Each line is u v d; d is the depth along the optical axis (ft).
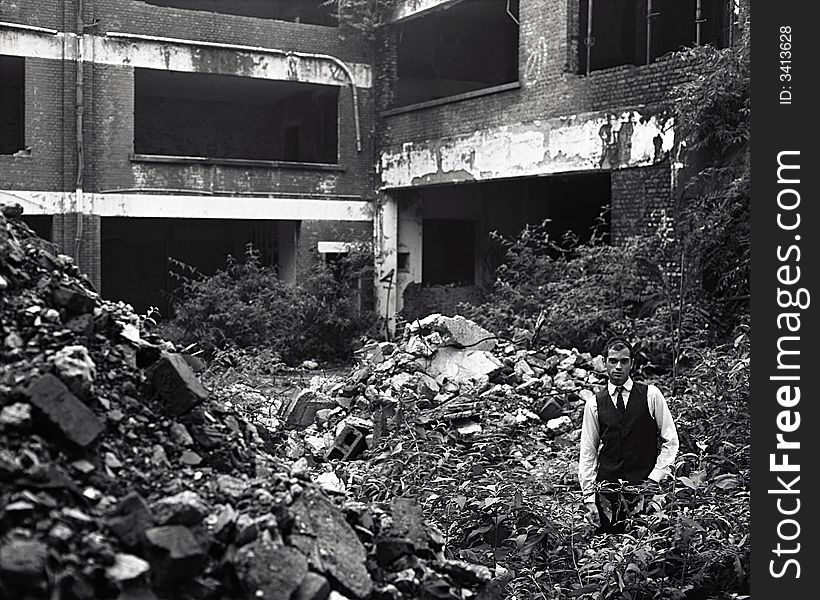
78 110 60.34
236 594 11.36
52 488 11.16
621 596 18.06
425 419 30.86
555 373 37.22
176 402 14.47
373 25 70.03
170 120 77.82
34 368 12.87
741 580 18.45
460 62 79.77
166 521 11.41
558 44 54.44
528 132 56.90
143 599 10.51
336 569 12.45
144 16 62.69
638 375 36.42
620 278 46.62
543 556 20.06
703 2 60.34
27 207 59.31
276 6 81.20
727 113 43.21
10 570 9.35
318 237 70.28
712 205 43.70
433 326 37.35
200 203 65.31
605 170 51.19
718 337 42.06
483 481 22.49
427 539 14.90
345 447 30.83
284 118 81.30
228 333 63.10
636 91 49.14
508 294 54.39
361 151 72.02
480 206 76.13
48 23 59.57
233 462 14.33
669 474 20.15
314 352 65.67
